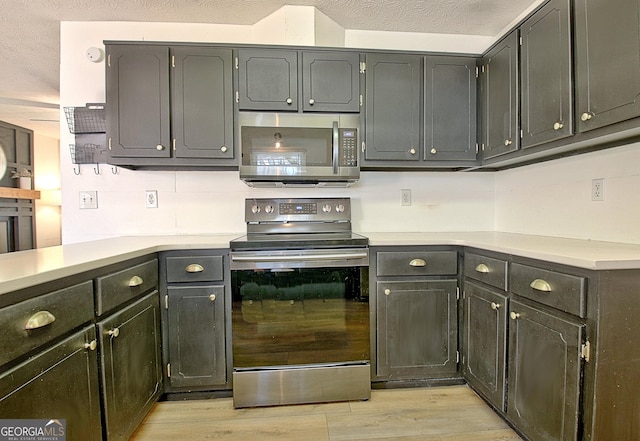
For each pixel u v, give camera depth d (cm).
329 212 216
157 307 165
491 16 206
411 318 179
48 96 338
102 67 207
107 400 121
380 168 213
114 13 198
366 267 175
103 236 212
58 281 100
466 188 236
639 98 111
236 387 169
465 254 179
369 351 177
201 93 186
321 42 204
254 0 190
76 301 107
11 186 443
